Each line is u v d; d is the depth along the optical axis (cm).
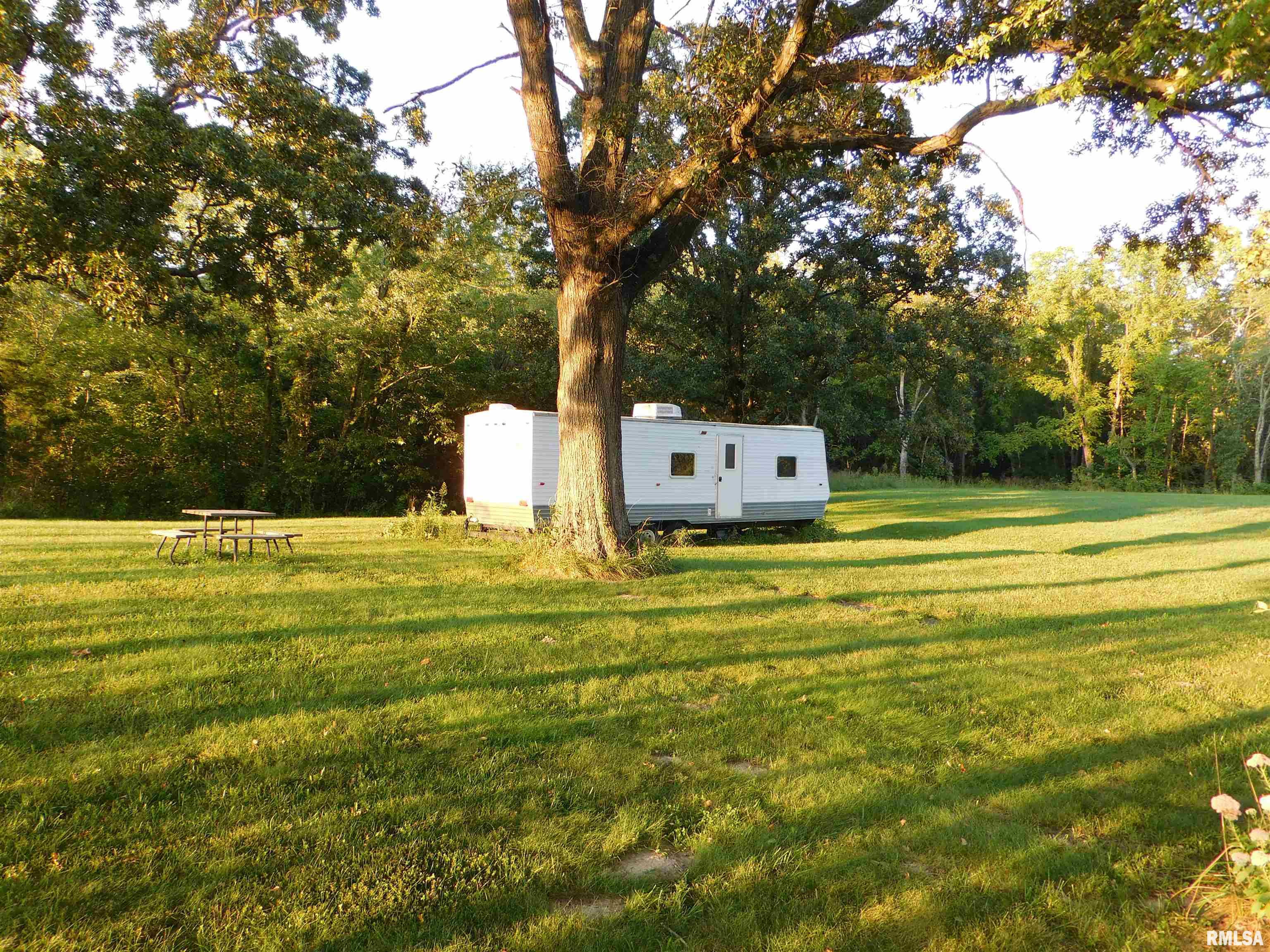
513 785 352
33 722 398
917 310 2320
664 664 550
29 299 2300
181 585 784
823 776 369
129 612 646
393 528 1520
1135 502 2605
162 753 369
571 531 975
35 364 2444
